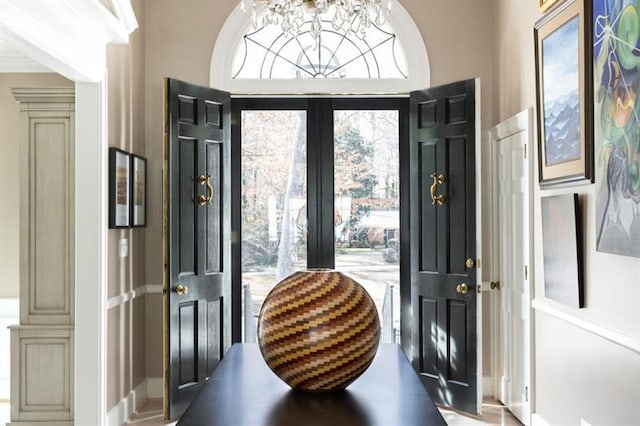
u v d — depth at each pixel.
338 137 5.79
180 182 5.09
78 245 4.36
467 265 5.04
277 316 2.01
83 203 4.36
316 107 5.77
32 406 4.64
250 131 5.78
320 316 1.97
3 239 5.93
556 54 3.85
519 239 4.88
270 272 5.78
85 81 4.30
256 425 1.77
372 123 5.79
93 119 4.37
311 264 5.75
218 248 5.45
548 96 4.01
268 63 5.73
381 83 5.68
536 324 4.47
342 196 5.79
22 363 4.65
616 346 3.13
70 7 3.60
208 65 5.66
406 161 5.77
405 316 5.74
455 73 5.67
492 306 5.58
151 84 5.64
